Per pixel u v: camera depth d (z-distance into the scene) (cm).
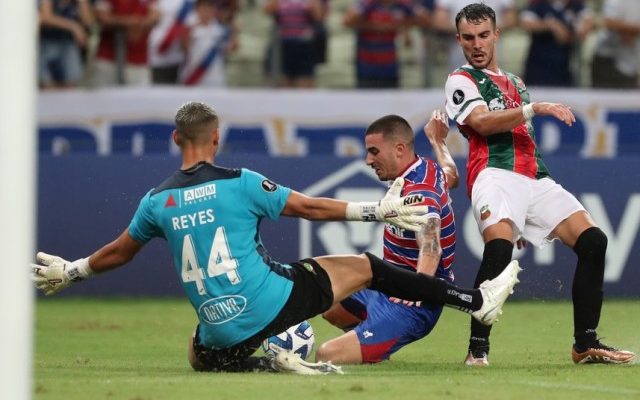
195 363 2255
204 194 2106
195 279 2116
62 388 1958
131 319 3747
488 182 2486
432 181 2414
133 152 4728
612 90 5003
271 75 5075
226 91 4891
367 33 5088
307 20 5075
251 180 2114
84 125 4906
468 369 2355
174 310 4047
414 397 1856
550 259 4378
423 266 2308
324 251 4322
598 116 4991
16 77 1427
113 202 4394
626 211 4431
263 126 4903
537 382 2088
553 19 5062
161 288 4472
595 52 5153
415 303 2458
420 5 5119
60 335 3275
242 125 4894
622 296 4416
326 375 2159
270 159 4375
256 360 2230
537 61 5075
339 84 5119
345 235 4331
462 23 2512
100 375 2189
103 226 4391
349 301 2570
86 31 4969
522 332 3384
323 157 4394
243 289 2100
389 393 1895
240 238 2105
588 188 4431
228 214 2100
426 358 2684
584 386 2036
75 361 2584
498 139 2508
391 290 2180
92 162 4400
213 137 2153
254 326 2114
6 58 1423
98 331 3388
